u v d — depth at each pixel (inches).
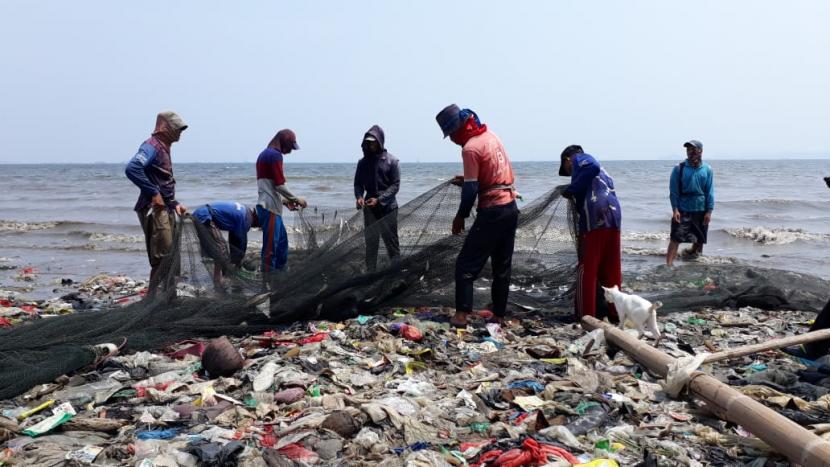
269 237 317.1
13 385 205.6
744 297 332.2
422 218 295.9
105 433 173.6
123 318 265.4
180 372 220.7
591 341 232.1
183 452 151.1
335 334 261.0
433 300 303.9
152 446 156.9
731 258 556.1
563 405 179.6
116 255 642.8
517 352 236.7
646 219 911.7
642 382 198.5
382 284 293.1
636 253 607.2
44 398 204.5
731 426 167.0
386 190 330.6
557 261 314.5
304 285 282.5
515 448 148.4
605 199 261.7
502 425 166.9
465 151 256.1
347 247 292.7
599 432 165.5
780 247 660.7
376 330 263.3
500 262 273.1
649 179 2182.6
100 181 2490.2
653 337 249.9
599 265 273.1
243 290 297.3
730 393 165.5
